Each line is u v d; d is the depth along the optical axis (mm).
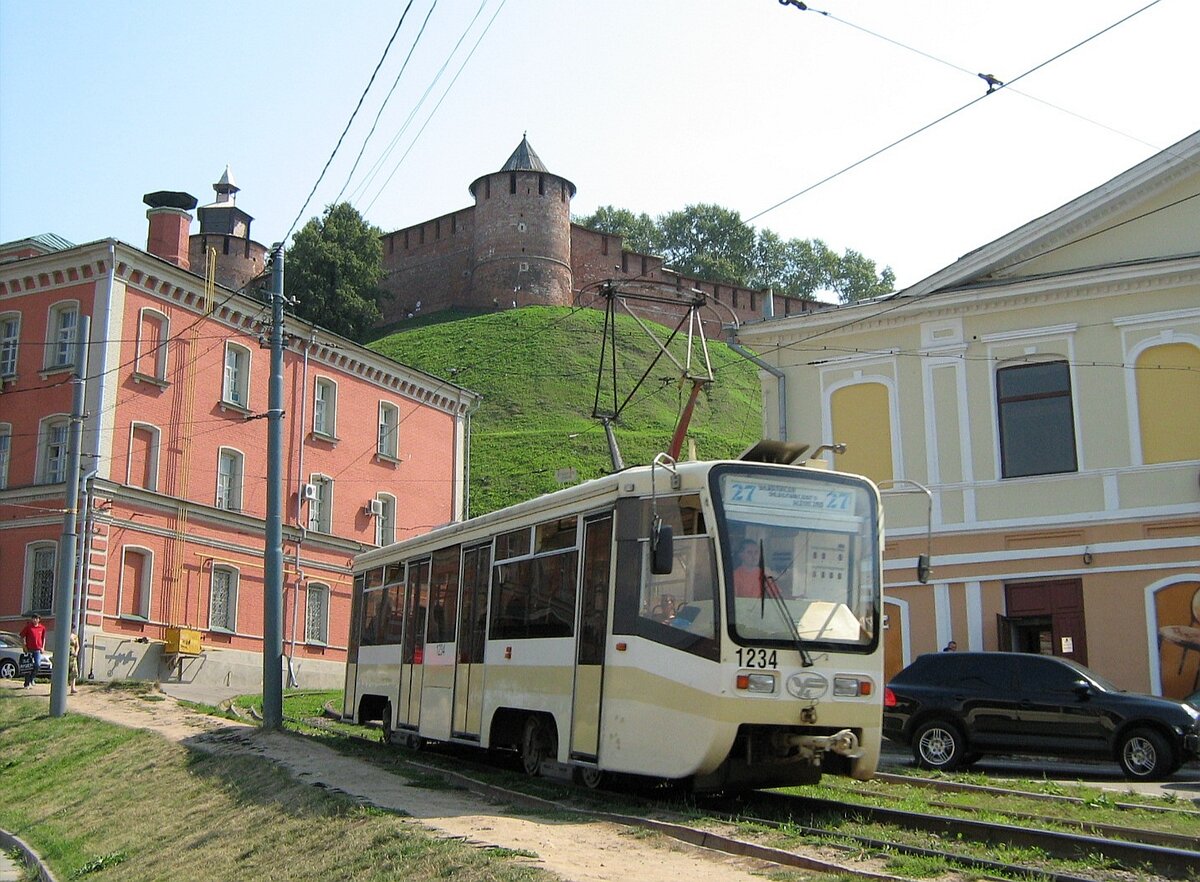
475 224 106625
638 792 14070
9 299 39531
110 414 37312
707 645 12484
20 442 38375
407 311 111562
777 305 107250
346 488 46781
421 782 14734
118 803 17969
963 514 26078
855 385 27906
